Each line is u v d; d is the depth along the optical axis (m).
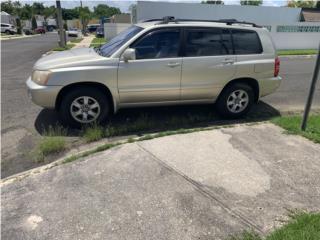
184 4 20.77
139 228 2.78
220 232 2.72
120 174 3.66
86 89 4.91
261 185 3.46
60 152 4.36
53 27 80.31
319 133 4.92
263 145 4.49
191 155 4.14
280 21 23.62
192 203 3.12
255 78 5.61
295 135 4.88
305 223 2.78
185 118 5.71
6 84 8.55
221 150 4.30
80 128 5.12
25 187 3.42
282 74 11.02
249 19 22.92
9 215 2.96
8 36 44.72
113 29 25.61
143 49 4.98
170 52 5.10
